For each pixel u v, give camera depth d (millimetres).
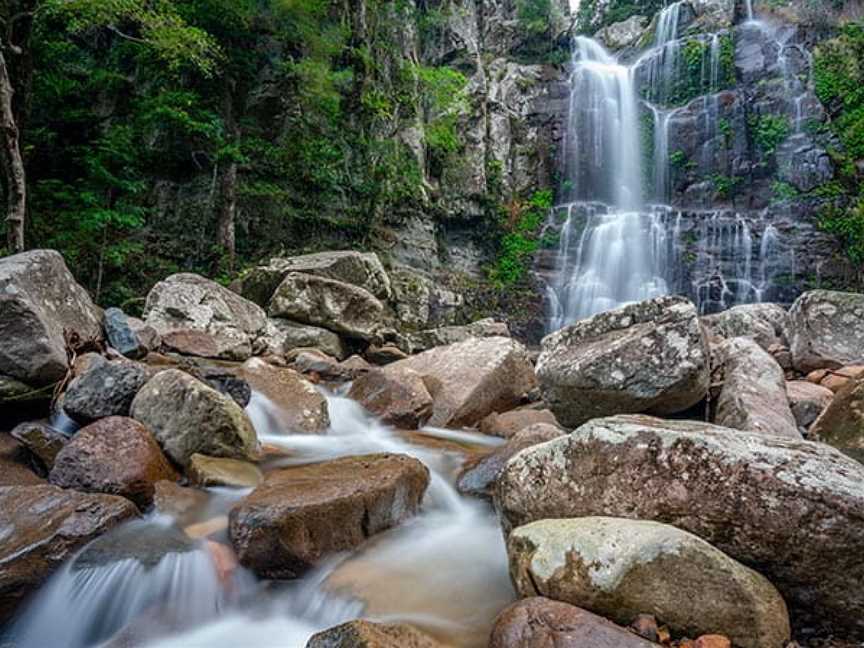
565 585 2633
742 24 24312
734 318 8695
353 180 17875
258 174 16297
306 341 10477
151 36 12352
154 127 14867
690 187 22750
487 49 27609
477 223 21984
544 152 24828
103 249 12250
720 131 22484
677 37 26938
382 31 20094
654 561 2488
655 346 5008
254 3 15664
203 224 15133
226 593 3307
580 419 5414
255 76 16688
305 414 6242
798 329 7453
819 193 20094
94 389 4887
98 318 6805
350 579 3424
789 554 2588
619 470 3072
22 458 4590
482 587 3379
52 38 13953
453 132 21578
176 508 3848
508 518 3590
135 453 4168
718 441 2908
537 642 2357
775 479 2656
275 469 4777
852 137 20234
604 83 25500
